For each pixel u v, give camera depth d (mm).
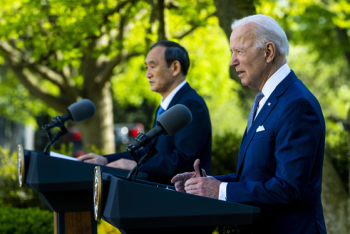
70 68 18938
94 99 16422
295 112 3127
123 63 18578
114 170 4109
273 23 3453
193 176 3432
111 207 2611
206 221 2730
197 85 17219
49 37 11234
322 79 30594
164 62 5082
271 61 3441
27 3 11133
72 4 10672
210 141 4992
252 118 3574
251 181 3107
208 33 17062
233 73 7449
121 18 12094
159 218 2650
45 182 3803
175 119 2990
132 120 45531
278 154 3127
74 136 32469
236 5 7457
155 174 4555
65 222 4020
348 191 8312
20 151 4074
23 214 7574
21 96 23625
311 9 13766
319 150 3262
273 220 3227
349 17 13578
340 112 29844
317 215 3287
